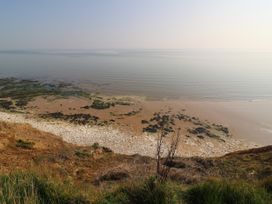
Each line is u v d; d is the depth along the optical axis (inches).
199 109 2226.9
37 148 693.9
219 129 1781.5
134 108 2098.9
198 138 1577.3
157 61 7052.2
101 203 202.8
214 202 202.5
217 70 4953.3
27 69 4532.5
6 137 705.6
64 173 490.3
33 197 186.7
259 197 214.7
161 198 199.6
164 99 2506.2
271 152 713.0
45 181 217.3
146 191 205.2
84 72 4266.7
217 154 1384.1
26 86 2866.6
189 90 2974.9
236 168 545.0
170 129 1667.1
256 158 671.8
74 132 1541.6
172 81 3538.4
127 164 548.4
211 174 468.4
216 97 2704.2
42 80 3353.8
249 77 4101.9
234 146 1518.2
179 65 5880.9
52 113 1908.2
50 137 860.6
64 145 805.9
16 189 197.5
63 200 202.7
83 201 205.5
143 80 3550.7
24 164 515.8
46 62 6235.2
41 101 2241.6
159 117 1892.2
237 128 1833.2
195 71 4717.0
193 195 215.2
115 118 1838.1
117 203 202.7
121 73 4205.2
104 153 734.5
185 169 493.0
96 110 2012.8
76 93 2549.2
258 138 1674.5
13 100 2271.2
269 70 5078.7
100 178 439.8
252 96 2802.7
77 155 655.8
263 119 2038.6
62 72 4207.7
